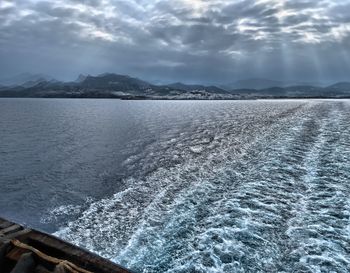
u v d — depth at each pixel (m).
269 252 8.82
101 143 32.41
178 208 12.80
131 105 135.88
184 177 18.02
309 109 69.00
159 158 24.20
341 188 14.18
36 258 4.99
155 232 10.73
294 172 17.05
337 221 10.73
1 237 5.57
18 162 24.73
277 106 98.94
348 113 55.44
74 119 62.22
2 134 40.09
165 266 8.50
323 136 28.78
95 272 4.83
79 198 16.17
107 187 17.67
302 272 7.83
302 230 10.08
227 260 8.52
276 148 23.77
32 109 102.19
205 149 26.78
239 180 16.14
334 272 7.80
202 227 10.73
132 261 8.93
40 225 13.12
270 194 13.67
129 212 13.33
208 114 71.38
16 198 16.58
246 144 27.06
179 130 41.25
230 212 11.78
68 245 5.52
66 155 26.98
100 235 11.29
